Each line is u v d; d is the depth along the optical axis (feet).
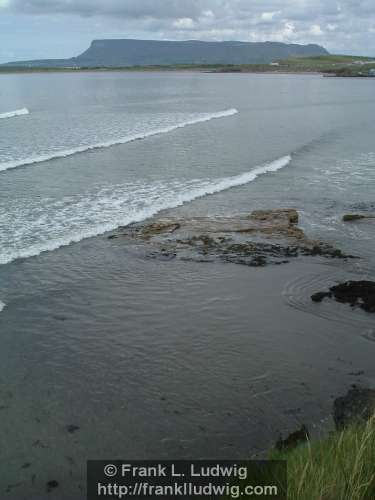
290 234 47.50
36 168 73.67
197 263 41.96
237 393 25.98
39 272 39.86
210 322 33.06
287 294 36.83
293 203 59.26
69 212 54.08
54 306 34.78
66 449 22.15
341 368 28.14
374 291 36.27
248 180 69.82
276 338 31.19
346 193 64.08
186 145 94.63
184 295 36.70
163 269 40.88
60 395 25.67
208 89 279.28
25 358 28.73
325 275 39.78
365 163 82.23
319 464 16.20
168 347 30.17
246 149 91.76
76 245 45.34
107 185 65.36
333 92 269.23
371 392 25.04
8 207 55.42
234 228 49.01
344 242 46.93
